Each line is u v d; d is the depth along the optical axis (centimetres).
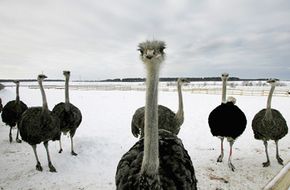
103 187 502
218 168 593
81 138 877
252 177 544
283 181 232
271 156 680
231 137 604
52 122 588
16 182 518
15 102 832
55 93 3600
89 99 2608
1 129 1025
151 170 257
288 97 2517
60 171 581
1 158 662
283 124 613
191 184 289
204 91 3519
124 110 1725
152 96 266
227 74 708
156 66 268
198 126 1116
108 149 759
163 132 346
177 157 296
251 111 1559
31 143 575
